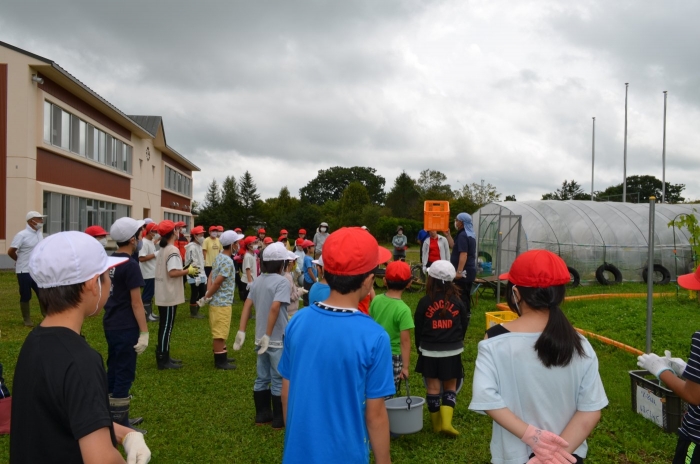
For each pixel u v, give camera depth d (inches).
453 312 211.8
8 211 808.9
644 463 193.6
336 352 97.6
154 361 332.2
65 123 957.8
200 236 488.7
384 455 99.0
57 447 77.0
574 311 503.2
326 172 4451.3
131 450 85.7
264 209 2706.7
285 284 219.5
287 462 98.5
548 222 812.6
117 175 1249.4
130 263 205.5
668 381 123.2
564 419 98.0
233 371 309.7
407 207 2913.4
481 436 216.1
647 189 3316.9
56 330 81.7
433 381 215.6
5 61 804.6
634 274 816.9
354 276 102.2
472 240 389.4
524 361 98.1
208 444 206.5
